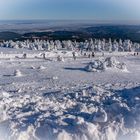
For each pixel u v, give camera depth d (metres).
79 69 44.06
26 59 59.78
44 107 16.02
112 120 13.34
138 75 39.59
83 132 12.40
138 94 18.28
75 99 18.52
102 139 12.37
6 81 31.55
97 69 42.47
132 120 12.97
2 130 12.88
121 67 43.19
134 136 12.37
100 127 12.87
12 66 46.94
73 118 13.64
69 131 12.58
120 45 99.44
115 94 19.28
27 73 38.59
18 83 29.69
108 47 96.31
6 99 17.00
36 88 25.91
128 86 27.22
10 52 72.06
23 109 15.73
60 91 23.27
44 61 56.06
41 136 12.47
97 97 18.44
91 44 97.62
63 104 16.72
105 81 32.56
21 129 12.70
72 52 72.88
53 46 94.56
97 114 13.38
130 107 14.50
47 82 30.73
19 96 19.03
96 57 68.25
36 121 13.43
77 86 27.19
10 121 13.51
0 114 14.06
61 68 44.97
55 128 12.72
